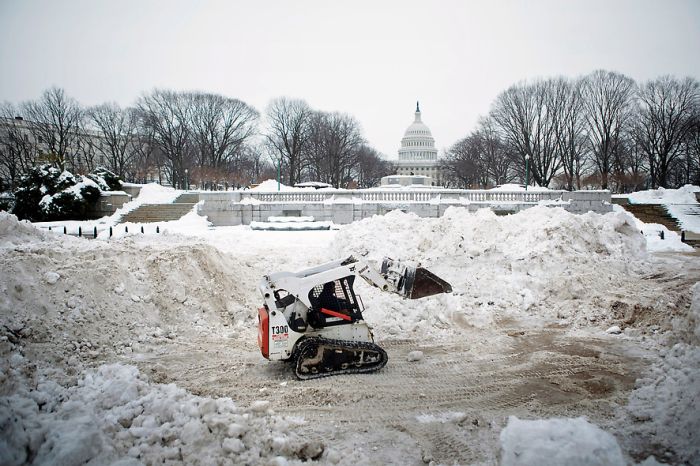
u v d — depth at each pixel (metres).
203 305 11.88
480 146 78.69
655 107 62.09
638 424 6.64
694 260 19.91
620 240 17.25
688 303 11.83
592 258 14.83
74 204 39.59
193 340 10.70
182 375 8.79
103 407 6.51
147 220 38.50
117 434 5.80
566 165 63.84
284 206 34.97
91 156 72.88
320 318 8.80
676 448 5.96
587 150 65.25
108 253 11.92
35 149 65.06
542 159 65.00
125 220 38.53
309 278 8.60
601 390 8.02
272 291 8.62
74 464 5.12
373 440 6.51
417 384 8.35
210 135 76.44
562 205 34.81
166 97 74.06
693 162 68.38
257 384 8.35
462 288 13.40
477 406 7.53
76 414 6.10
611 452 5.02
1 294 9.64
